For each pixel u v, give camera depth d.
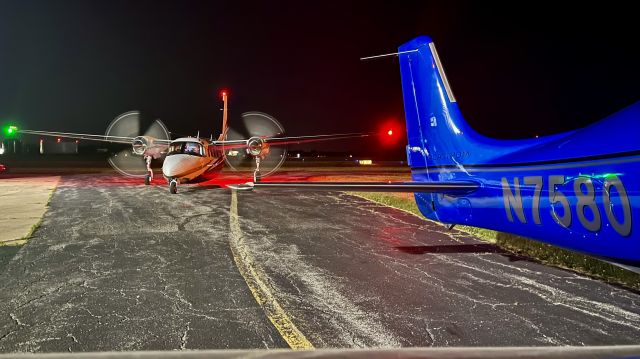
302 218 12.20
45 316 4.97
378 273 6.77
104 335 4.46
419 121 8.86
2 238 9.27
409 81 9.09
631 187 4.84
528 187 6.29
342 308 5.27
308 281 6.36
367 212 13.34
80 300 5.50
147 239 9.28
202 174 20.77
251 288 6.03
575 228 5.58
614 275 6.46
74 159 78.19
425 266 7.16
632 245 4.90
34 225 10.84
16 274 6.62
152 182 25.33
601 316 4.98
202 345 4.25
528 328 4.65
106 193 18.88
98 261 7.43
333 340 4.38
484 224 7.24
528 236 6.47
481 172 7.25
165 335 4.47
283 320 4.89
